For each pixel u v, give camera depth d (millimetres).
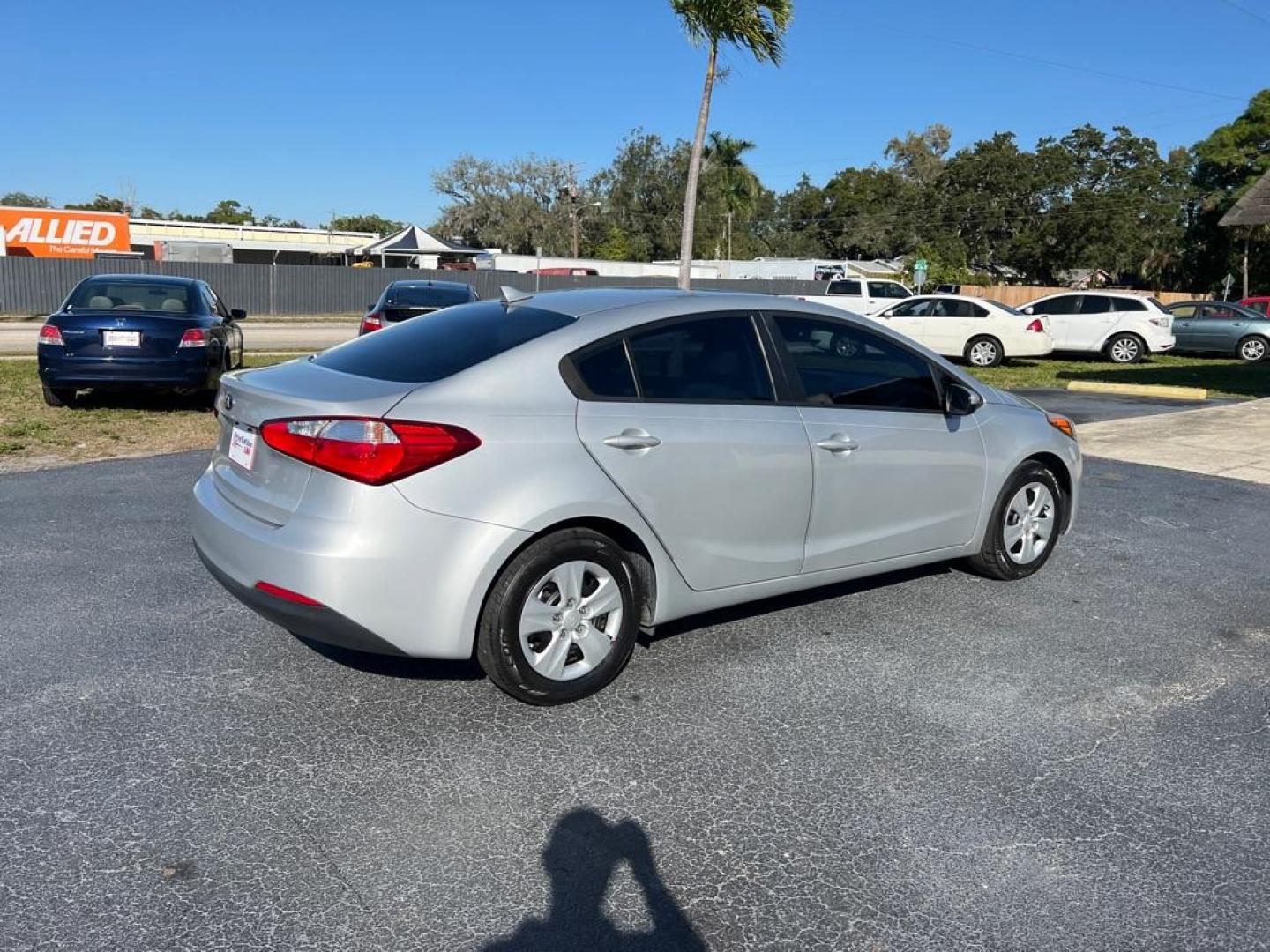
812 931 2645
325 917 2637
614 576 3893
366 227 98312
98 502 6801
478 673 4168
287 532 3502
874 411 4699
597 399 3850
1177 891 2846
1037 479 5512
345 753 3482
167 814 3082
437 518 3465
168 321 10102
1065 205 66188
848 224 84375
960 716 3908
